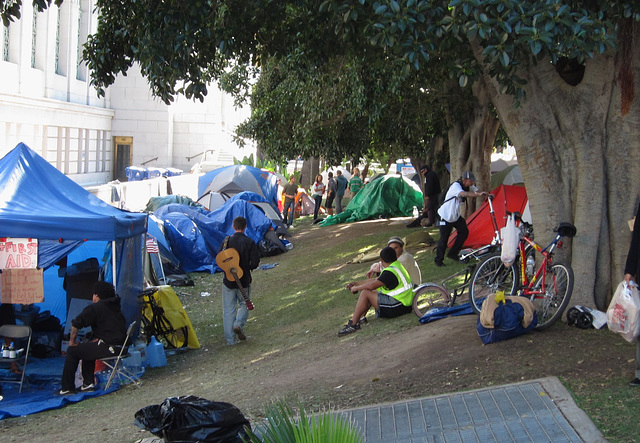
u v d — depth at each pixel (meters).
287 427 3.75
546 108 7.38
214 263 17.23
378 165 50.78
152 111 45.44
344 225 23.09
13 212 8.20
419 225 19.16
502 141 21.72
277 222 20.92
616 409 4.87
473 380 6.00
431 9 6.24
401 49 6.35
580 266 7.20
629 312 5.28
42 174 9.23
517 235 7.61
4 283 8.52
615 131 7.21
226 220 18.67
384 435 5.10
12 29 31.75
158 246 15.92
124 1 9.19
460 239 11.67
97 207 9.55
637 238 5.48
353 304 11.16
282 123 18.20
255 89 20.91
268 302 13.01
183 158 47.25
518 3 5.78
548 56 7.29
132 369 8.71
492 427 4.92
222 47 8.81
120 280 9.08
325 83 14.83
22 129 32.69
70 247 10.10
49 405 7.52
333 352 8.27
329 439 3.50
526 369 6.01
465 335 7.37
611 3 6.71
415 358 7.04
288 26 9.85
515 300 7.00
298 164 58.00
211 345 10.32
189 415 4.93
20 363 8.74
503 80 6.59
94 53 10.36
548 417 4.91
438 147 20.36
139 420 5.03
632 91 7.14
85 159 41.16
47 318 9.79
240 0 8.76
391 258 9.31
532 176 7.50
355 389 6.39
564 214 7.38
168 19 7.96
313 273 15.16
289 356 8.66
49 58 35.12
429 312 8.60
